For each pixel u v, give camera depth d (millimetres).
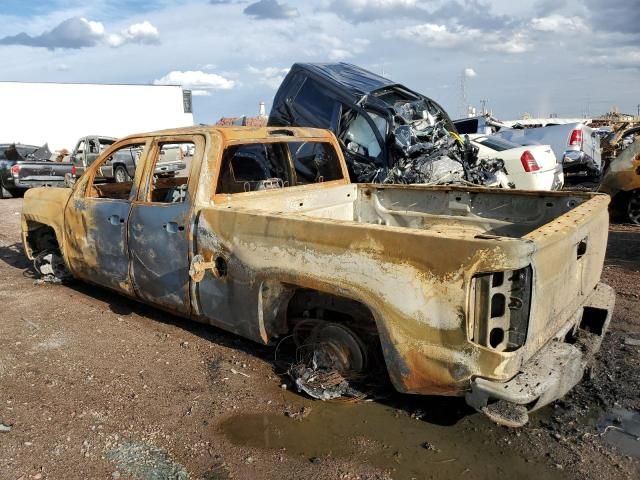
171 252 4188
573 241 3121
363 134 8820
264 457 2961
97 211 4910
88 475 2828
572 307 3324
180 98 43281
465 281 2645
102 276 5020
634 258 6836
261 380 3797
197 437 3156
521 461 2881
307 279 3305
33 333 4758
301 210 4699
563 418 3270
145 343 4477
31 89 36344
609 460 2869
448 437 3107
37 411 3451
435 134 9234
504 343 2707
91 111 38844
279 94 10016
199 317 4145
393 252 2906
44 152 18141
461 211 4738
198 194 4016
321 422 3279
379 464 2883
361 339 3453
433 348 2793
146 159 4531
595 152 13492
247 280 3660
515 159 10359
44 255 6312
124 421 3328
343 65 10305
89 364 4109
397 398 3512
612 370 3826
